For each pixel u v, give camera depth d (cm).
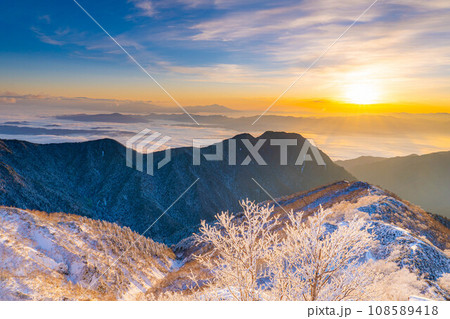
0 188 10925
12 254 2239
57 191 13388
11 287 1841
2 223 2716
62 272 2505
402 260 1644
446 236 2731
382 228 2011
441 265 1678
